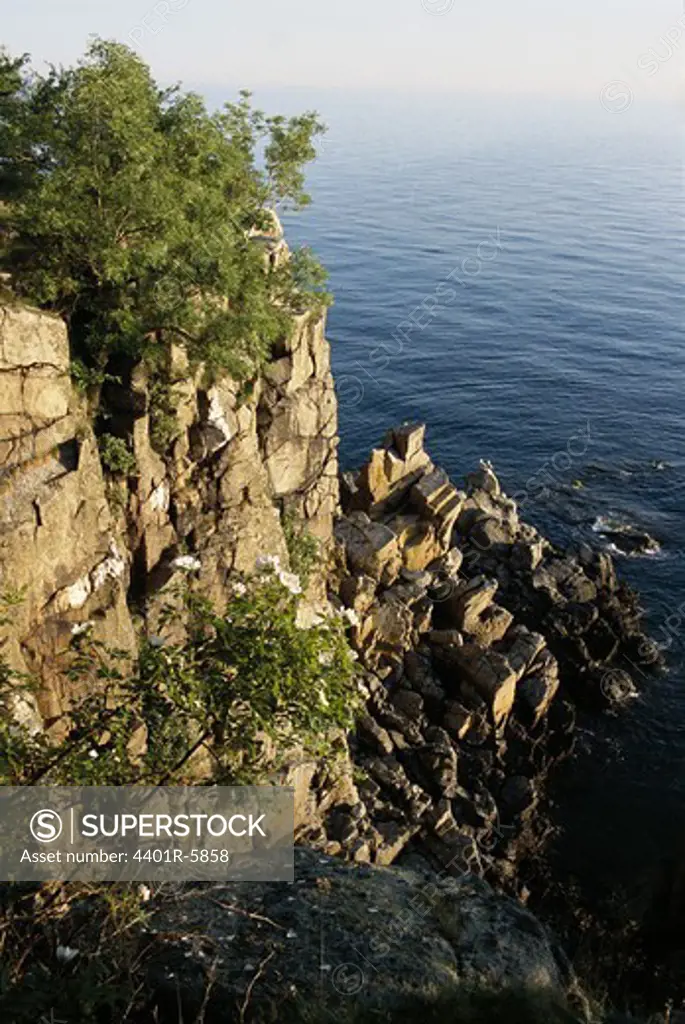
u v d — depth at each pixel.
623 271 151.38
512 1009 12.34
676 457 79.69
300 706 12.41
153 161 28.52
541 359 104.06
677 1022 15.15
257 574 13.68
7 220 28.33
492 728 44.34
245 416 34.09
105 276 27.64
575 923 37.34
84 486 25.86
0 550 22.92
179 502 31.69
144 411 29.19
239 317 31.00
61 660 24.50
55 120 28.00
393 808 38.59
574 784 45.53
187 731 14.46
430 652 46.44
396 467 50.91
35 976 10.80
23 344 23.80
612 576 56.25
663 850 41.72
